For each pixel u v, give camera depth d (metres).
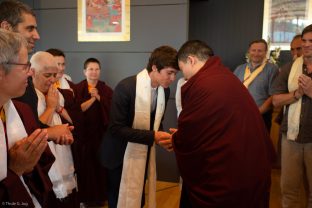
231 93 1.28
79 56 3.55
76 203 2.00
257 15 4.18
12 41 0.83
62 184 1.68
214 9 4.35
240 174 1.21
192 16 4.42
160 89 1.88
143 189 1.99
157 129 1.93
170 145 1.65
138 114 1.78
